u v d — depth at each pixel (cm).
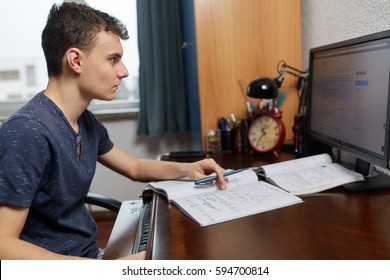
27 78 254
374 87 93
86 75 91
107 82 94
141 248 79
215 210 85
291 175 107
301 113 152
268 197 91
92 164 106
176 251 68
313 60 132
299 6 160
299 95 163
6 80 253
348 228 74
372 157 94
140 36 218
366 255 63
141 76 223
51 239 97
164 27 214
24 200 78
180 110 225
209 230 76
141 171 120
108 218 252
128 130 243
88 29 89
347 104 107
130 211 119
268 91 136
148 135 233
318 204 89
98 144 114
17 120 82
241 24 158
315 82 130
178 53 220
